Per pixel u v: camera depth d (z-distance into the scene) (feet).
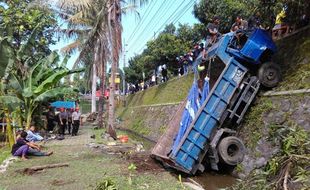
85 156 42.68
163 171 35.06
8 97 49.42
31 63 64.13
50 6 69.97
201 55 42.37
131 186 27.48
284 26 44.83
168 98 79.51
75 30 90.33
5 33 57.06
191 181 31.91
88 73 128.16
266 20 42.52
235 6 56.90
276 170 20.07
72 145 54.24
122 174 32.32
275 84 38.37
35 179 30.37
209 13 65.05
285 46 41.86
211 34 43.65
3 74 49.75
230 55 38.01
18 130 53.88
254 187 20.54
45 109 71.82
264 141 33.45
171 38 90.94
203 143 35.70
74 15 80.84
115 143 55.31
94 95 135.03
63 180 29.71
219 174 36.45
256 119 36.83
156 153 39.52
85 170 33.96
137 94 127.95
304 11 38.42
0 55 48.39
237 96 38.11
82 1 71.51
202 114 36.11
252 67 39.58
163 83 91.40
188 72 71.20
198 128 35.68
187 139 35.22
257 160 32.89
